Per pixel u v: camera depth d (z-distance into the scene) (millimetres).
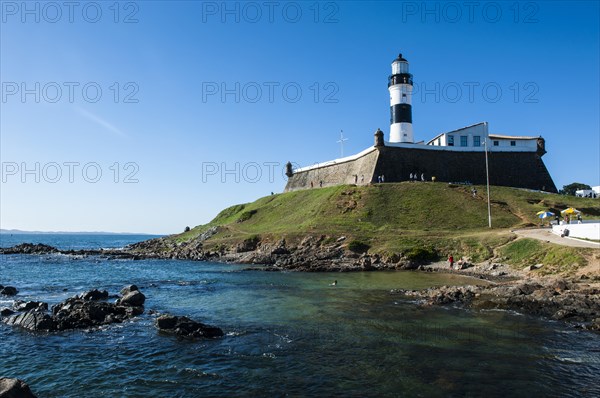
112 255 88375
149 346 20984
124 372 17641
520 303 29078
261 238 76125
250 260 66125
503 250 51031
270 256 65375
